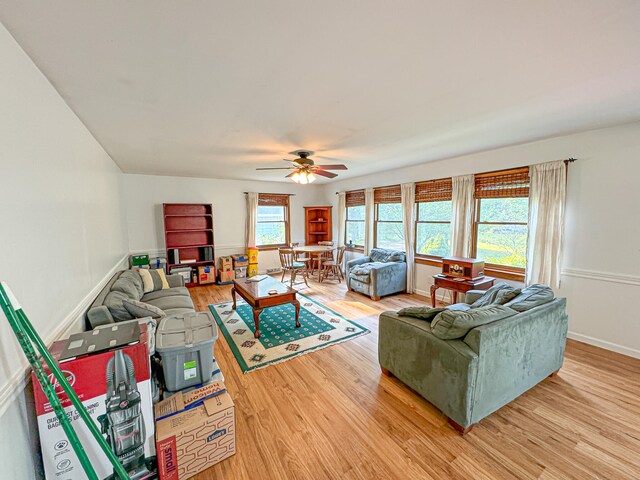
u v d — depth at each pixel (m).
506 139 3.25
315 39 1.34
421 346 2.10
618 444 1.76
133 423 1.44
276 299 3.45
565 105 2.23
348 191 6.70
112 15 1.13
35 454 1.23
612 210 2.86
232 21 1.19
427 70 1.66
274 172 5.38
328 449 1.75
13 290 1.16
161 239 5.72
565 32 1.30
